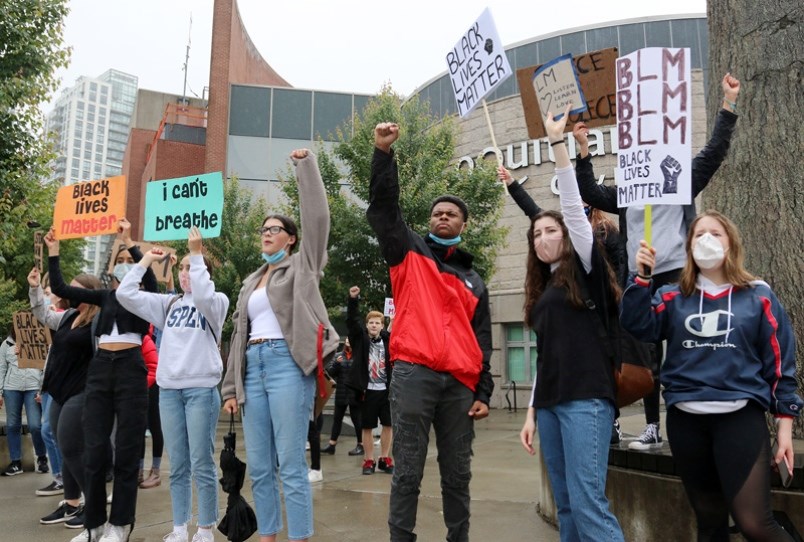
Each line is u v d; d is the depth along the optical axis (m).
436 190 13.12
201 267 4.03
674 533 3.48
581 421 2.72
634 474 3.74
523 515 4.95
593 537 2.64
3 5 10.02
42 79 10.63
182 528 4.05
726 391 2.51
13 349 7.20
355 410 8.65
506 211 18.33
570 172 2.92
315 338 3.49
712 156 3.39
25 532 4.61
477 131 19.27
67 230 4.96
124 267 4.75
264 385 3.52
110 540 4.01
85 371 4.60
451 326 3.19
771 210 4.43
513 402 17.58
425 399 3.08
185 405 4.05
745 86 4.66
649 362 3.89
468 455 3.22
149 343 5.77
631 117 2.89
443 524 4.71
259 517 3.52
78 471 4.50
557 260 3.02
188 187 4.37
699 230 2.74
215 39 23.94
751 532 2.42
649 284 2.71
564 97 3.88
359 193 14.20
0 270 17.64
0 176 10.41
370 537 4.36
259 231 3.84
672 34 18.77
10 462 7.21
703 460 2.63
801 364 4.18
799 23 4.52
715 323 2.60
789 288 4.28
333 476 6.84
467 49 4.30
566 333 2.84
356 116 15.41
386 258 3.27
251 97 24.16
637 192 2.83
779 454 2.48
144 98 33.00
